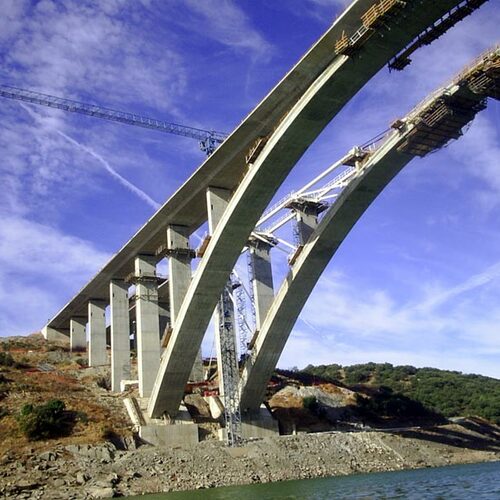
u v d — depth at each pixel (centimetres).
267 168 3934
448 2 2930
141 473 4062
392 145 3909
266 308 5341
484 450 5625
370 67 3378
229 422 5059
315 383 7275
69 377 6225
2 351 7294
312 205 4909
